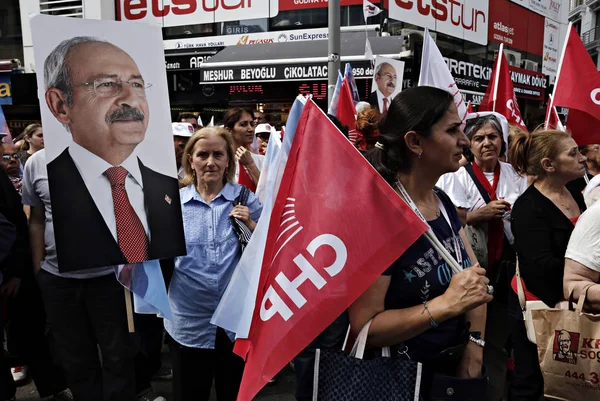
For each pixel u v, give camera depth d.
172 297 2.84
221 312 1.88
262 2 12.90
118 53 2.55
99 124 2.52
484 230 3.39
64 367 3.09
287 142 1.88
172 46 13.61
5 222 2.89
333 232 1.62
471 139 3.63
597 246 2.33
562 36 20.00
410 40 7.55
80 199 2.50
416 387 1.57
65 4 13.68
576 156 2.70
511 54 16.86
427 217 1.78
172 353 2.87
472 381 1.68
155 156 2.66
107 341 3.01
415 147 1.74
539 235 2.68
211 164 2.83
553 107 4.20
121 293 3.00
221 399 2.93
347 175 1.64
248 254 1.89
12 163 4.65
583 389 2.32
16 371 4.09
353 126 4.38
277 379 4.12
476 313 1.89
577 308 2.33
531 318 2.58
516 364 2.91
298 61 8.56
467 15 14.25
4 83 11.29
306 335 1.60
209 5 13.20
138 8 13.63
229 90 9.22
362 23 11.98
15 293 3.51
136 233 2.61
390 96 5.36
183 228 2.72
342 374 1.60
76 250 2.48
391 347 1.72
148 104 2.63
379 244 1.58
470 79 12.91
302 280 1.63
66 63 2.44
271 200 1.89
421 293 1.67
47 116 2.42
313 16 12.64
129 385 3.06
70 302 3.03
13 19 13.93
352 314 1.69
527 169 2.87
